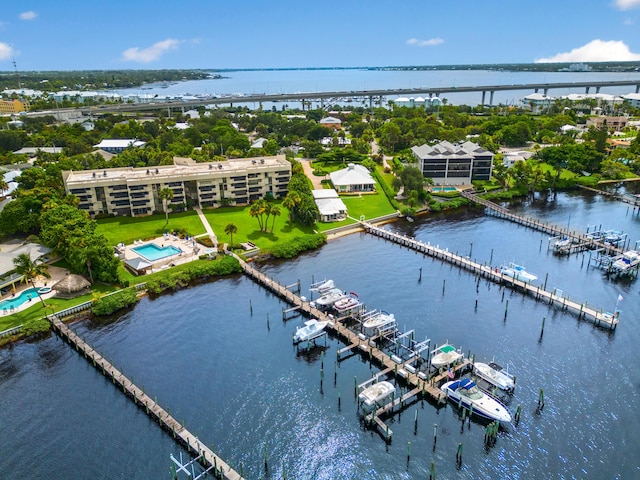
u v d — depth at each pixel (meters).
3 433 73.88
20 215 139.00
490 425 71.81
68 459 68.88
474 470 66.50
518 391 81.50
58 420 76.50
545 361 89.12
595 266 130.25
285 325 103.25
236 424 74.88
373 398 77.12
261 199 174.62
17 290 115.38
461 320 103.50
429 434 73.12
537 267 129.75
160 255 135.12
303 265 133.50
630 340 95.62
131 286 117.19
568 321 102.94
